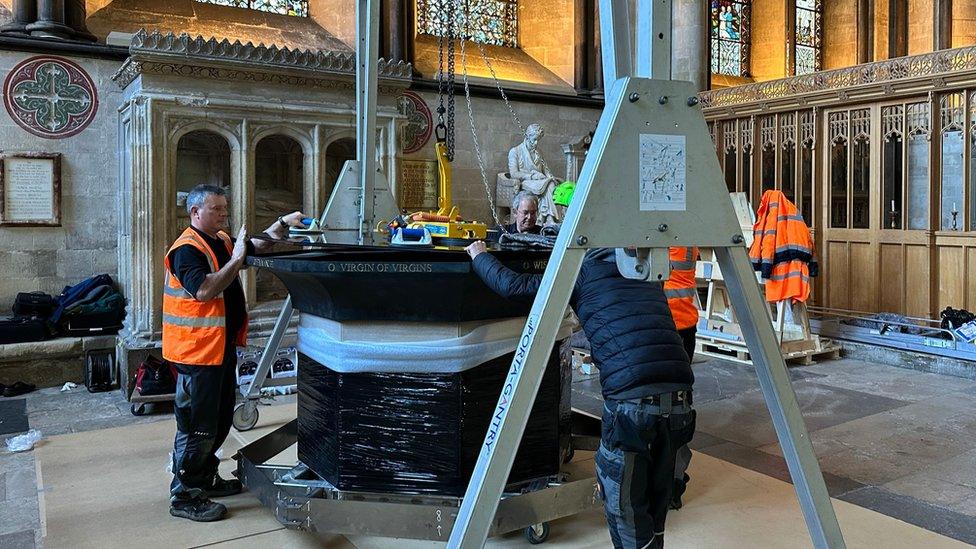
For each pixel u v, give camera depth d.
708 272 8.13
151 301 6.49
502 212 10.56
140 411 5.93
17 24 7.25
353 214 4.61
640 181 2.12
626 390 2.43
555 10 11.98
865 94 8.70
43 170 7.32
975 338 7.04
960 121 8.02
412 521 3.12
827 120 9.31
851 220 9.13
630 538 2.49
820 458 4.76
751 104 10.04
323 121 7.28
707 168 2.20
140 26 8.65
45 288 7.42
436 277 3.07
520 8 12.09
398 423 3.33
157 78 6.48
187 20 9.13
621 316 2.50
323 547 3.36
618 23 2.20
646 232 2.13
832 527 2.41
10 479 4.36
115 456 4.65
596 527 3.58
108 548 3.33
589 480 3.38
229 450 4.68
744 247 2.28
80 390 6.73
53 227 7.42
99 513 3.73
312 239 4.38
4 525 3.69
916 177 10.91
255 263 3.54
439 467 3.30
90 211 7.59
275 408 5.77
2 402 6.30
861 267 9.05
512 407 2.06
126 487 4.10
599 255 2.63
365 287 3.22
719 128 10.76
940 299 8.33
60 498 3.94
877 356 7.79
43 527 3.56
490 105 10.61
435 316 3.26
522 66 11.74
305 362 3.75
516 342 3.43
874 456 4.79
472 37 11.66
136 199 6.51
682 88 2.16
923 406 6.00
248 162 6.91
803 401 6.18
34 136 7.29
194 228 3.75
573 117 11.42
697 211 2.19
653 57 2.13
